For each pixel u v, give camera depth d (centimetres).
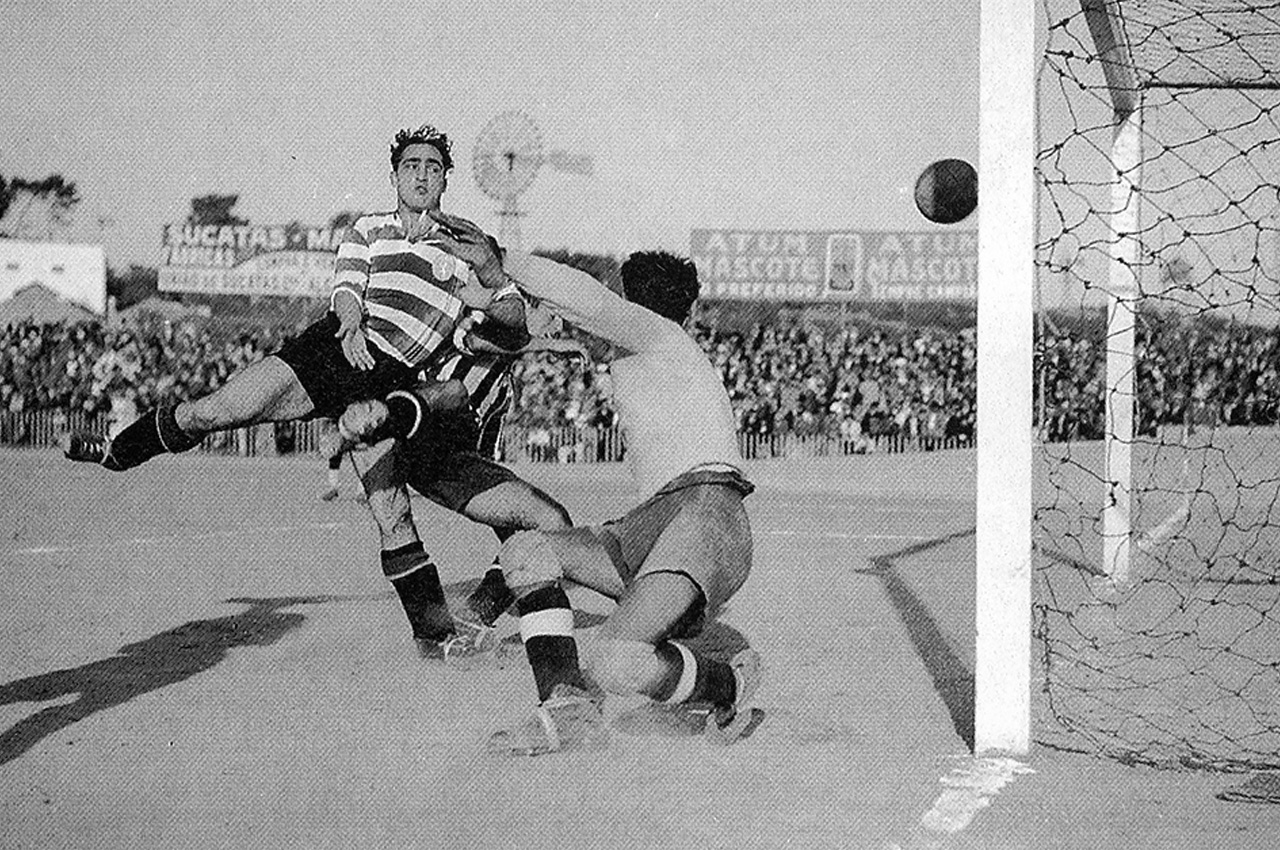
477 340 583
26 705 534
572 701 462
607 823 384
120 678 588
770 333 3088
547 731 458
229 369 3020
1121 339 890
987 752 464
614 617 438
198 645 669
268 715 519
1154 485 1772
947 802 405
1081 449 2167
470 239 437
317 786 422
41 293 3494
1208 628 746
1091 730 505
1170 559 1088
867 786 422
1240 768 450
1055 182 627
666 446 461
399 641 683
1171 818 391
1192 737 493
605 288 457
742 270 2861
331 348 607
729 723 469
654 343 463
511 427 2536
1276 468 1916
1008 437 461
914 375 2856
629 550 465
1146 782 430
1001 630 464
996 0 459
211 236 3253
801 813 394
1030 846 366
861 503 1706
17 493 1669
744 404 2608
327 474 2039
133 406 2812
